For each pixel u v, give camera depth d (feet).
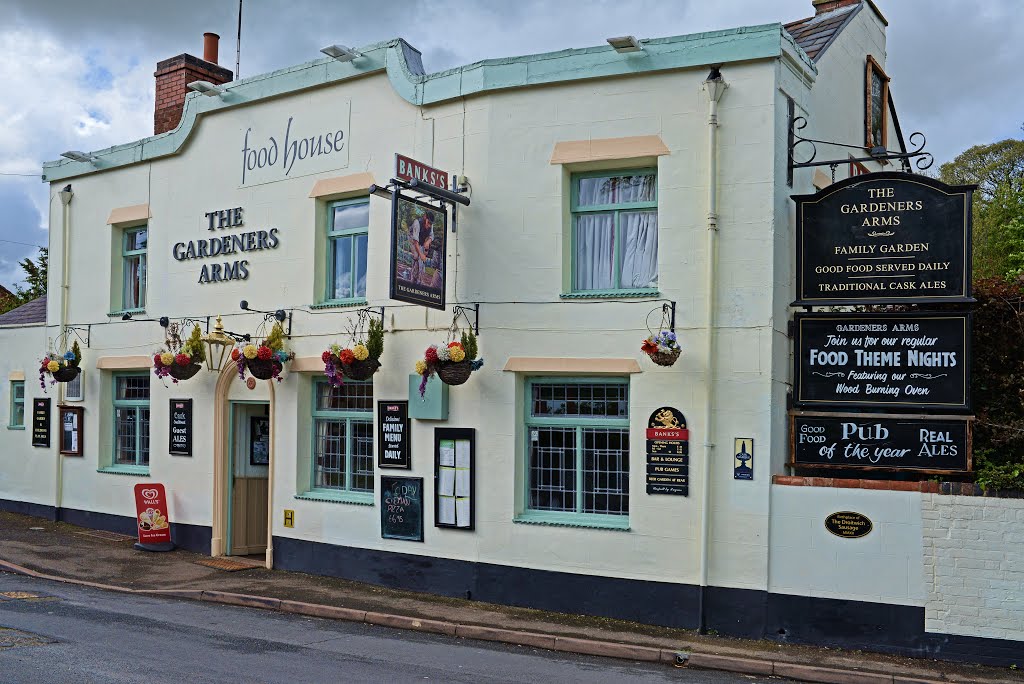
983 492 30.45
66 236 56.80
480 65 38.96
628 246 37.27
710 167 34.60
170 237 50.70
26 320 60.75
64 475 56.34
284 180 45.73
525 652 31.65
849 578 31.89
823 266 34.37
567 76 37.32
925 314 33.09
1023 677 28.81
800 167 36.24
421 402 39.68
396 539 40.47
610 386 36.83
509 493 37.65
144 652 28.45
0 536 51.13
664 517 34.81
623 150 36.37
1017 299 35.78
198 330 46.96
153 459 50.75
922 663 30.22
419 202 36.96
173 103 56.08
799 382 34.40
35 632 30.71
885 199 33.81
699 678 28.89
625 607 35.24
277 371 43.83
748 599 33.19
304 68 44.83
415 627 34.47
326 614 36.29
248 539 48.42
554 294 37.32
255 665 27.45
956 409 32.50
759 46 34.27
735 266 34.40
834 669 29.19
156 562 45.75
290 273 45.21
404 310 40.91
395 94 41.91
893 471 33.14
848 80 44.91
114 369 53.83
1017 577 29.86
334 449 44.06
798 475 35.37
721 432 34.09
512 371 37.65
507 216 38.37
